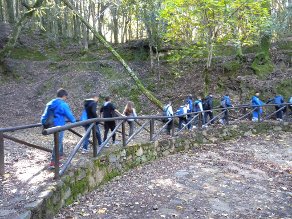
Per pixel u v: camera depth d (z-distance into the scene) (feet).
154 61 66.74
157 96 56.95
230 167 26.71
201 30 42.98
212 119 38.73
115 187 20.61
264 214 17.34
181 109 37.40
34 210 12.52
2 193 14.15
